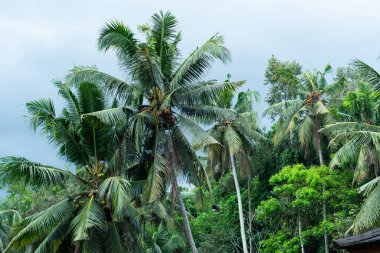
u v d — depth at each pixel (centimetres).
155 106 2553
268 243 3775
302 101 4012
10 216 3516
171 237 4228
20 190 4088
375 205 2255
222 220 4594
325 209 3575
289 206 3684
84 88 2434
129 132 2472
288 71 4234
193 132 2538
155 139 2508
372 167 3556
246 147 4050
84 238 2000
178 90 2588
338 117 4041
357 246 1040
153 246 3788
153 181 2373
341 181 3556
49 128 2331
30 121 2317
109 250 2247
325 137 4078
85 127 2355
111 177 2217
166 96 2542
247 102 4169
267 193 4425
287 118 4038
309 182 3509
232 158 3997
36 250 2211
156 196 2341
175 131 2612
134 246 2375
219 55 2458
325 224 3369
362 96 3378
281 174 3669
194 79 2588
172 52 2664
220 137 3975
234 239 4462
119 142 2469
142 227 2555
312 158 4325
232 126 3984
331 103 4056
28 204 4275
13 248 2131
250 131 3922
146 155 2620
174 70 2653
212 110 2659
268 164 4459
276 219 3806
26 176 2245
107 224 2283
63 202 2256
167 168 2447
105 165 2453
